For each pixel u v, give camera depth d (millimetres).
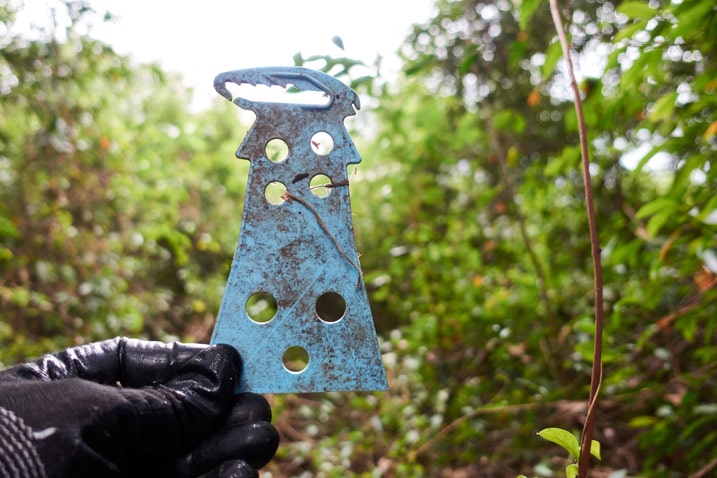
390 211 3383
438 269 2766
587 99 1771
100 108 3197
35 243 2793
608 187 2457
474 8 2699
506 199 3102
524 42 1888
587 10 2330
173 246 3662
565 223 2707
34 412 753
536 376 2324
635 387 1924
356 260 936
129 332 3045
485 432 2352
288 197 934
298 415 2859
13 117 2904
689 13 1168
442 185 3514
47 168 2857
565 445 877
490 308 2564
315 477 2430
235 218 4020
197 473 859
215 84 938
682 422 1825
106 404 790
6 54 2697
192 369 891
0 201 2797
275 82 947
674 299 2016
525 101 3086
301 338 923
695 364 2092
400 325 3436
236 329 920
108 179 3100
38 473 708
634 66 1304
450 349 2627
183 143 3971
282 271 927
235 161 4172
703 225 1434
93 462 752
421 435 2316
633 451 2057
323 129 950
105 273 2887
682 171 1351
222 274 3822
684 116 1428
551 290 2572
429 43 2709
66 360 947
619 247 1691
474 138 3223
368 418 2635
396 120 3008
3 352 2623
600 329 895
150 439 829
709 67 1632
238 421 882
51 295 2842
